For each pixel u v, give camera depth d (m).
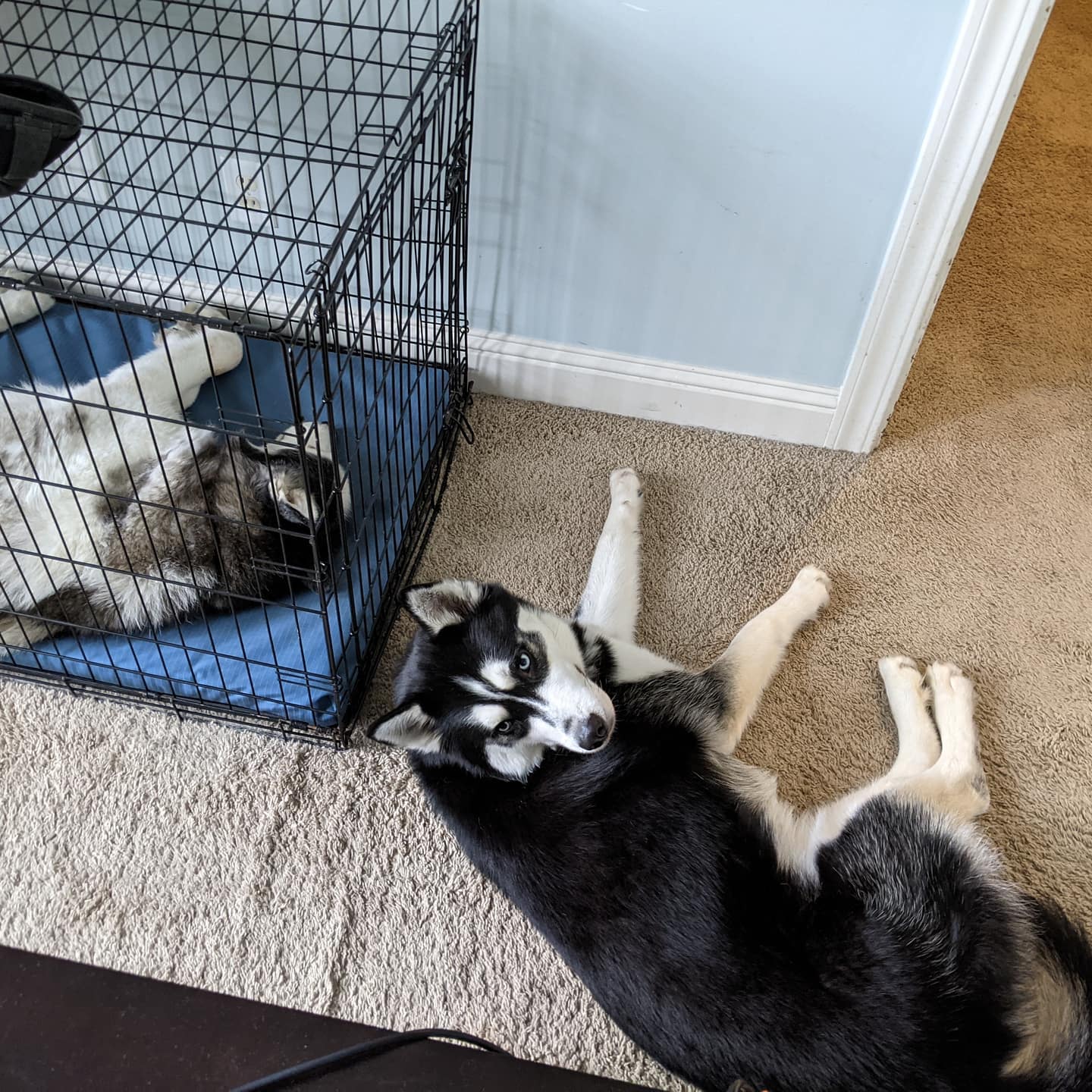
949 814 1.54
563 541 2.27
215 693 1.91
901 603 2.14
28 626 1.93
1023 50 1.70
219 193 2.32
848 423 2.41
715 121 1.95
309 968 1.64
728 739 1.78
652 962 1.37
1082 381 2.60
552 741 1.59
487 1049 0.81
